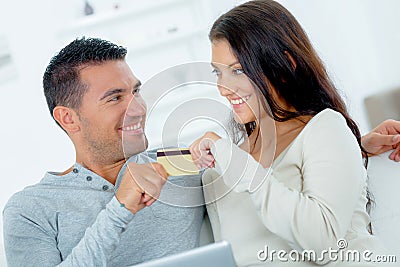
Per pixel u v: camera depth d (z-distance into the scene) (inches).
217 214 57.4
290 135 55.3
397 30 134.2
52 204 57.5
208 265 34.2
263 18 55.9
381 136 62.9
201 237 59.4
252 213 54.6
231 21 55.7
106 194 58.5
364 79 139.2
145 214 57.2
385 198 58.9
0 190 153.6
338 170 49.4
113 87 58.7
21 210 57.0
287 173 53.1
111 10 158.1
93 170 60.6
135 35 159.8
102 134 59.5
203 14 155.7
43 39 152.9
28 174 154.0
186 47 159.0
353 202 49.1
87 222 57.0
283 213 48.2
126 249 56.5
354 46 139.9
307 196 49.0
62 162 154.7
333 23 141.5
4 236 57.1
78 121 59.6
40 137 153.9
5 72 152.8
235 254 53.7
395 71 135.5
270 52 55.0
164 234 57.3
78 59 58.7
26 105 153.3
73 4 156.2
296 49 56.2
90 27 157.2
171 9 159.3
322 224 47.6
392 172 61.2
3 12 151.0
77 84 58.5
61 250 56.7
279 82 55.6
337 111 58.7
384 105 128.2
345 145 50.9
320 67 58.1
